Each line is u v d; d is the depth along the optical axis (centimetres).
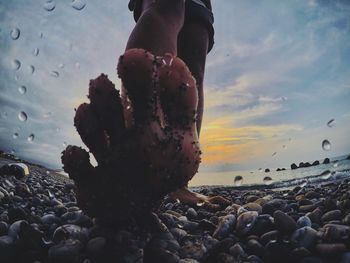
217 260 23
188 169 22
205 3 40
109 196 22
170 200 45
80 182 23
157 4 28
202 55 38
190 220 34
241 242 26
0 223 26
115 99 22
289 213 31
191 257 23
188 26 38
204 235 27
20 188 49
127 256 22
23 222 25
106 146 23
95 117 22
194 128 23
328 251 21
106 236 25
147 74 21
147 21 27
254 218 27
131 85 21
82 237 25
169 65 22
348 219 25
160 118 23
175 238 26
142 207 24
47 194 55
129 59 21
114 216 24
